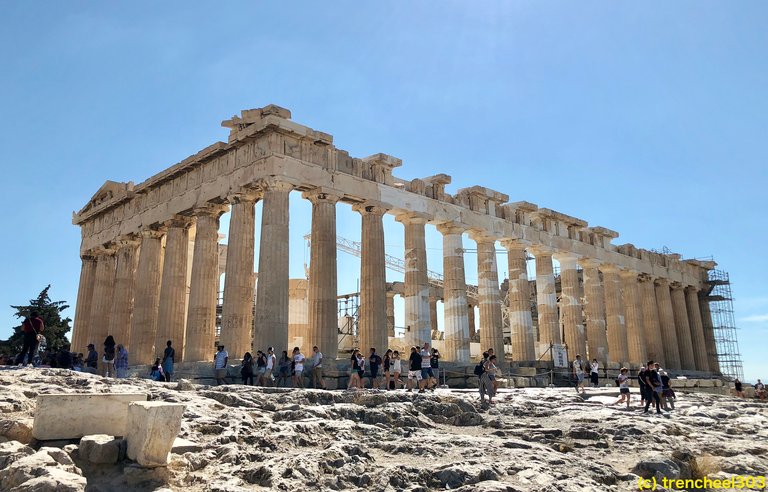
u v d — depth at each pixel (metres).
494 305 42.12
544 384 39.69
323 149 34.41
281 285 30.62
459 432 17.72
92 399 12.03
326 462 12.21
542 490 11.21
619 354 50.81
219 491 10.38
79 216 47.47
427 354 27.06
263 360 27.41
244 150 33.62
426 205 39.34
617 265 52.91
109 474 10.77
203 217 35.66
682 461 14.55
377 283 35.16
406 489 11.23
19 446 10.84
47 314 60.44
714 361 64.56
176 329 36.81
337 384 30.08
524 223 46.09
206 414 15.23
